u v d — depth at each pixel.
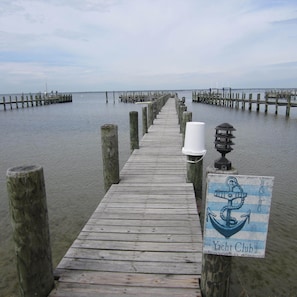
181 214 3.62
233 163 9.66
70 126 20.75
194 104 48.44
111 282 2.33
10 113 33.34
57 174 8.70
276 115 25.52
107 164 4.71
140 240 2.99
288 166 9.29
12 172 1.89
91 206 6.32
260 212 1.84
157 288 2.26
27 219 1.96
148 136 9.74
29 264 2.03
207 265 2.06
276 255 4.39
